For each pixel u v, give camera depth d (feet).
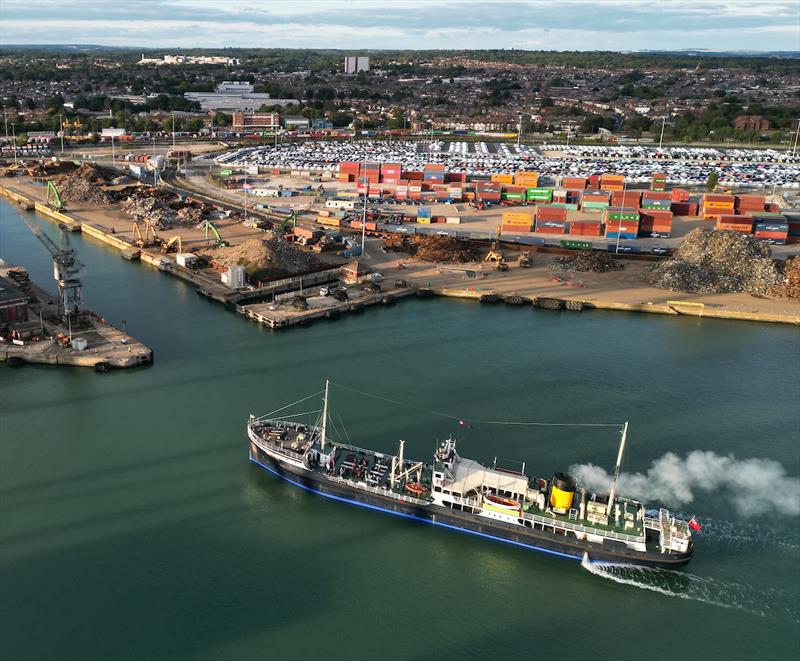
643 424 387.96
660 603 272.51
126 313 527.40
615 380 439.22
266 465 339.16
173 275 622.13
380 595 270.87
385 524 309.42
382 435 367.04
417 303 572.10
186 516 306.96
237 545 291.58
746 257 618.44
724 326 535.60
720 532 306.35
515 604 270.26
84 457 344.28
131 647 243.60
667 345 496.64
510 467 343.26
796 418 398.83
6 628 249.14
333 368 444.96
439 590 274.77
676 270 611.88
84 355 439.63
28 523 298.15
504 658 246.27
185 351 465.06
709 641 255.70
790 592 276.82
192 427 372.99
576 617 264.93
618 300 574.97
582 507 291.79
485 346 486.79
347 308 545.03
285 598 266.77
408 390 418.10
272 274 585.63
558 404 407.03
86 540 290.15
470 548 298.35
